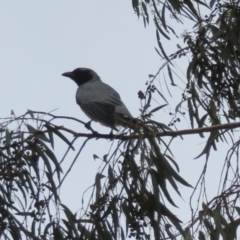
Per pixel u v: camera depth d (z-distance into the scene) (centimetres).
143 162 988
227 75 1206
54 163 998
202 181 974
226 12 1214
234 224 973
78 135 1119
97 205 946
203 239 969
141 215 955
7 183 983
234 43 1175
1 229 963
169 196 979
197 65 1207
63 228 966
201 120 1192
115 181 953
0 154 977
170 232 971
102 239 948
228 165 980
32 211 948
